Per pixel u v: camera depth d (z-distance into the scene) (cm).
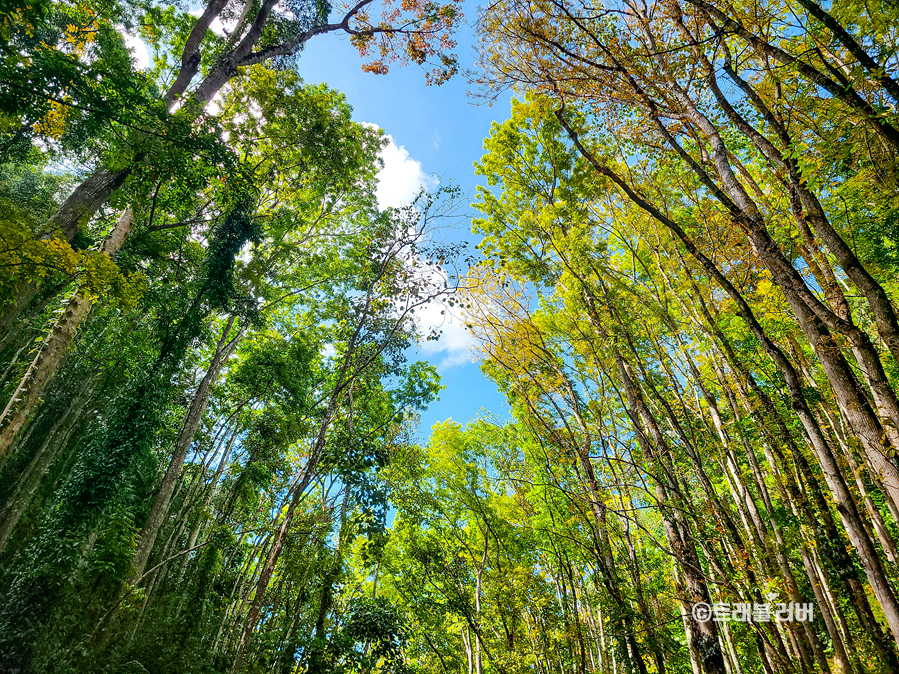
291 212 1836
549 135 1223
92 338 1374
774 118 582
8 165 1373
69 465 1262
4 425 917
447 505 1681
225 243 1544
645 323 888
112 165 967
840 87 492
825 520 555
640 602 897
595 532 936
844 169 561
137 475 1234
